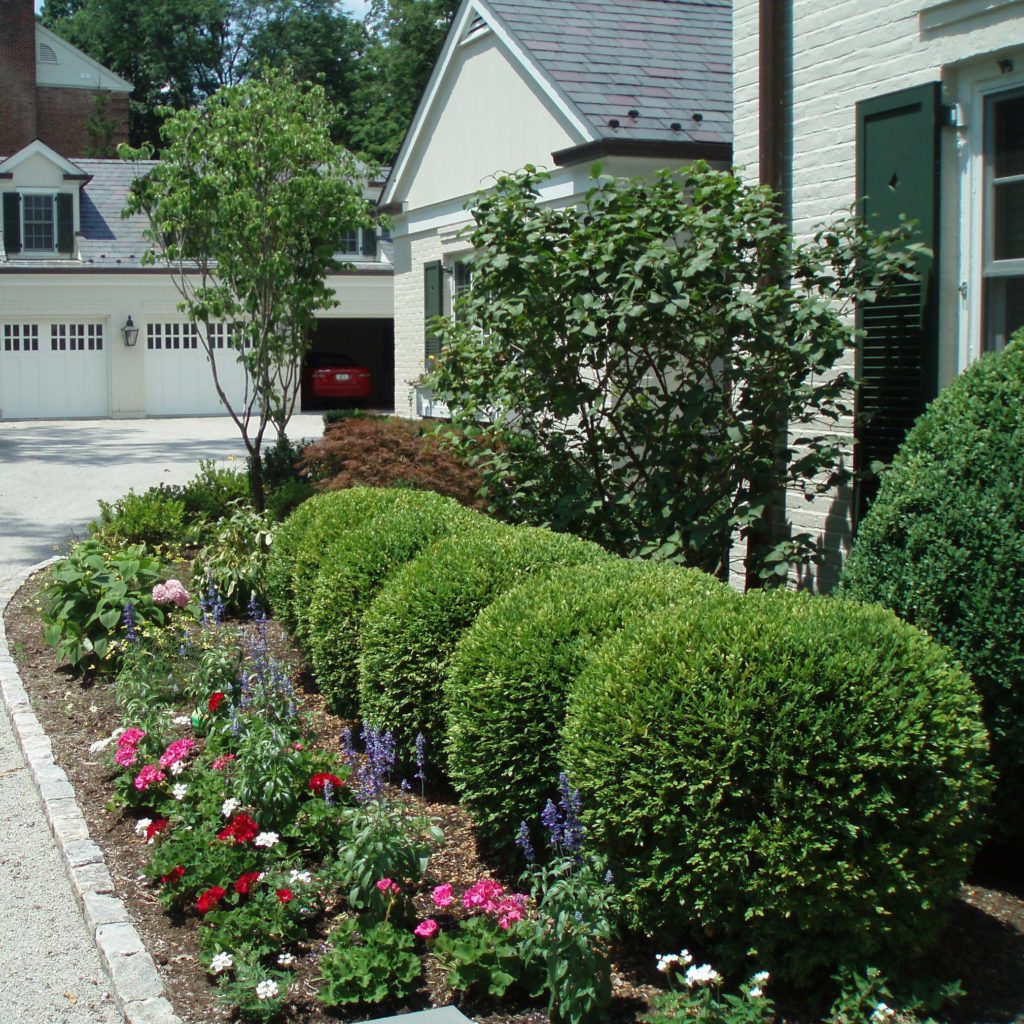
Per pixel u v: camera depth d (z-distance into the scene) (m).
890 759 3.37
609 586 4.42
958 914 4.00
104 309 27.08
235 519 9.39
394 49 36.00
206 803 4.77
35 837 5.12
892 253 6.12
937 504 4.16
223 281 12.16
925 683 3.53
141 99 46.19
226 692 6.06
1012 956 3.73
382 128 35.78
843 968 3.44
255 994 3.56
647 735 3.54
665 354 6.57
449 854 4.58
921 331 6.14
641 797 3.54
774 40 7.04
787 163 7.12
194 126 11.59
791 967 3.49
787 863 3.37
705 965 3.34
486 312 6.63
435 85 13.54
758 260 6.39
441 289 13.91
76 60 37.91
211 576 8.39
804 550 6.38
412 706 5.00
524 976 3.62
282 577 6.96
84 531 12.71
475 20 12.64
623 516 6.59
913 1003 3.37
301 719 5.68
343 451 9.35
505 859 4.45
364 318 30.14
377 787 4.23
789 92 7.08
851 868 3.36
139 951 3.93
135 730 5.30
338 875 4.12
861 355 6.54
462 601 4.89
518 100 11.90
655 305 6.04
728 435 5.91
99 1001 3.83
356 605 5.75
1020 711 3.98
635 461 6.67
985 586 3.99
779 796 3.39
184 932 4.11
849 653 3.52
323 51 45.50
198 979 3.80
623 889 3.67
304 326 12.23
